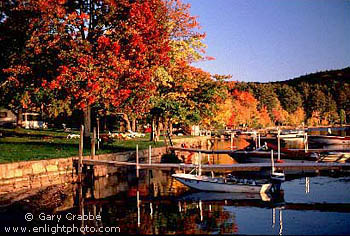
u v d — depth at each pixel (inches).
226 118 3051.2
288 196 751.1
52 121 2608.3
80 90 876.6
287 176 1015.6
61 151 999.6
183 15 1362.0
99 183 893.8
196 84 1684.3
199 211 630.5
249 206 669.3
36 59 960.9
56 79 888.9
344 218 585.6
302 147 2018.9
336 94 6289.4
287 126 5054.1
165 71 1274.6
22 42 959.6
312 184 887.1
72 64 901.8
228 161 1365.7
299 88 6299.2
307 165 837.8
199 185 789.2
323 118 5748.0
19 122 2006.6
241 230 526.0
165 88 1508.4
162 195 757.3
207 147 1990.7
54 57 941.8
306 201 706.8
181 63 1432.1
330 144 1991.9
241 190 762.2
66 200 699.4
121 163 893.2
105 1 995.3
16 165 746.2
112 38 969.5
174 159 1354.6
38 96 1300.4
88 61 890.1
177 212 623.2
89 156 944.3
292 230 525.7
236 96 4320.9
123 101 1049.5
